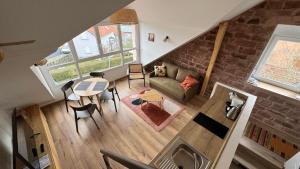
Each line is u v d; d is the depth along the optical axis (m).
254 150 2.13
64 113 3.34
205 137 1.43
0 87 1.93
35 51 1.43
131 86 4.42
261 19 2.40
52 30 1.20
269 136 2.44
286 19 2.15
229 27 2.85
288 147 2.21
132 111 3.40
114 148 2.56
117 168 2.24
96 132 2.86
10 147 2.15
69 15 1.11
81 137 2.75
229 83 3.30
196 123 1.60
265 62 2.74
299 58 2.36
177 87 3.72
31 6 0.91
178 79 4.04
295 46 2.33
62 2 0.97
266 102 2.78
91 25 1.31
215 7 2.10
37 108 3.03
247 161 2.07
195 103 3.68
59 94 3.72
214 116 1.71
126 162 0.70
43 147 2.21
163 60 4.72
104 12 1.20
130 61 4.93
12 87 2.08
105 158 0.99
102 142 2.66
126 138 2.74
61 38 1.35
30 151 1.86
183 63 4.17
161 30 3.70
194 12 2.47
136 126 3.00
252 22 2.52
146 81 4.69
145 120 3.13
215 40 3.07
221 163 1.16
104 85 3.22
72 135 2.79
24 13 0.94
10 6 0.85
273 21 2.28
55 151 2.38
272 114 2.77
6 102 2.41
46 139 2.34
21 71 1.80
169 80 4.08
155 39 4.02
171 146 1.33
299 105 2.40
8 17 0.92
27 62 1.61
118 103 3.65
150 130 2.91
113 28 4.11
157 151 2.52
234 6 1.89
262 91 2.77
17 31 1.06
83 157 2.40
